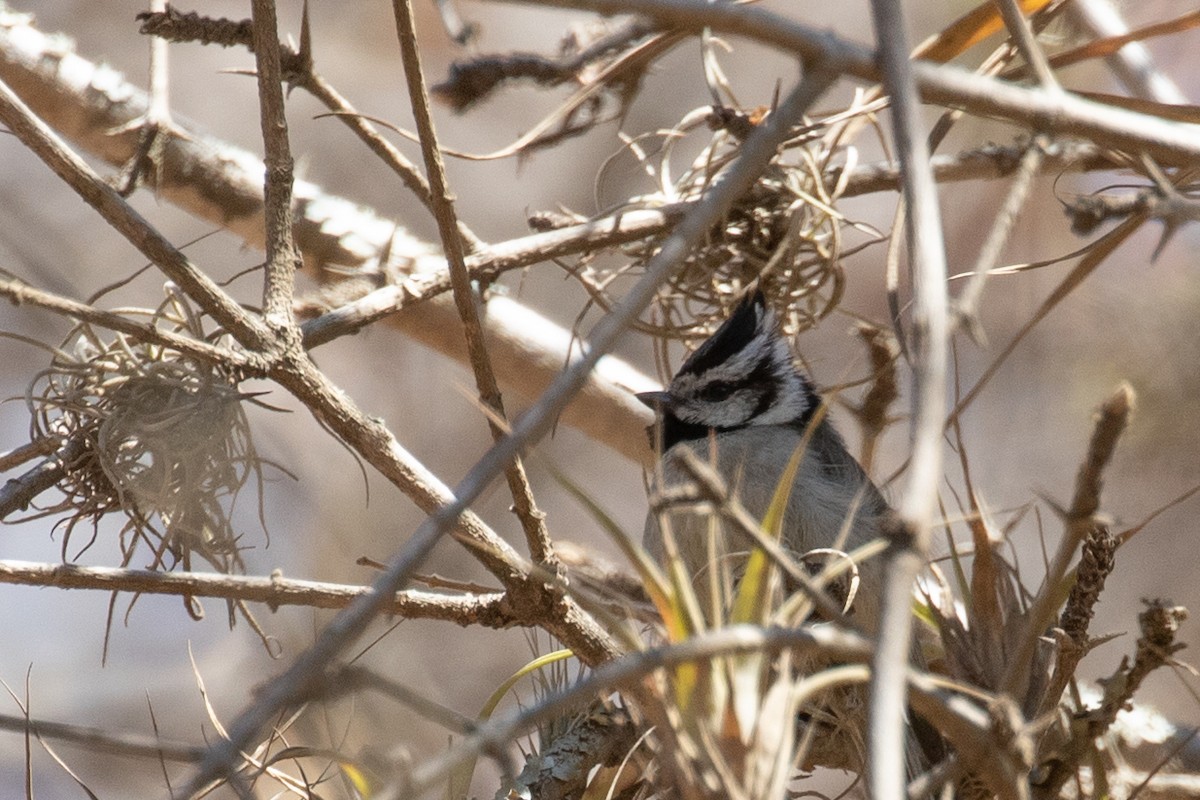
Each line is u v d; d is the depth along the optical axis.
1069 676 5.24
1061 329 11.28
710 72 7.11
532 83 7.19
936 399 3.29
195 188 8.00
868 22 13.09
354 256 8.04
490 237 12.90
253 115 13.20
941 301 3.41
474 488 3.42
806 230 7.09
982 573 5.48
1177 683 10.84
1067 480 11.03
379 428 5.73
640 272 7.66
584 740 5.64
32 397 5.84
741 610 3.92
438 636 10.66
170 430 5.68
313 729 5.93
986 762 3.81
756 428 7.23
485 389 5.65
